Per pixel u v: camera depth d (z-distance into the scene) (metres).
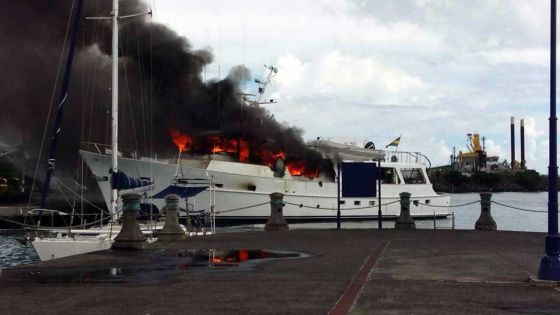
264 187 52.69
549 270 12.35
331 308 10.08
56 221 37.19
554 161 12.88
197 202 49.03
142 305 10.39
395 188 61.75
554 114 13.03
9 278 13.56
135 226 19.88
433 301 10.57
